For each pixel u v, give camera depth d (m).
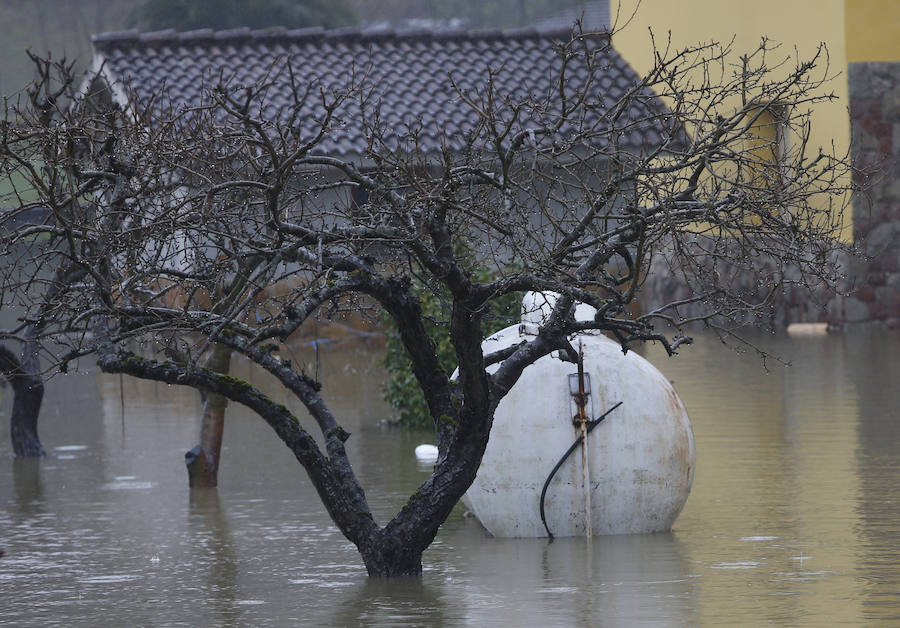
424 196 30.19
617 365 40.19
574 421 39.56
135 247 33.69
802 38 107.25
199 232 32.69
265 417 34.91
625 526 40.03
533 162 31.27
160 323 33.00
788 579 33.72
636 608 31.22
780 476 48.78
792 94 33.53
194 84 98.50
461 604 32.12
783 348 96.69
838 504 43.41
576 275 33.19
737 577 34.12
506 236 32.34
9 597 34.69
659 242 33.97
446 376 35.41
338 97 31.19
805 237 33.84
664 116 32.62
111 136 33.97
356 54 106.12
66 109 37.19
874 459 51.50
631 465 39.59
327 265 32.38
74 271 42.00
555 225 31.53
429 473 52.12
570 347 34.66
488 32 108.94
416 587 34.12
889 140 105.44
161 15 184.62
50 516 46.66
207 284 34.25
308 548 40.06
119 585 35.75
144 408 78.31
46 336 34.31
